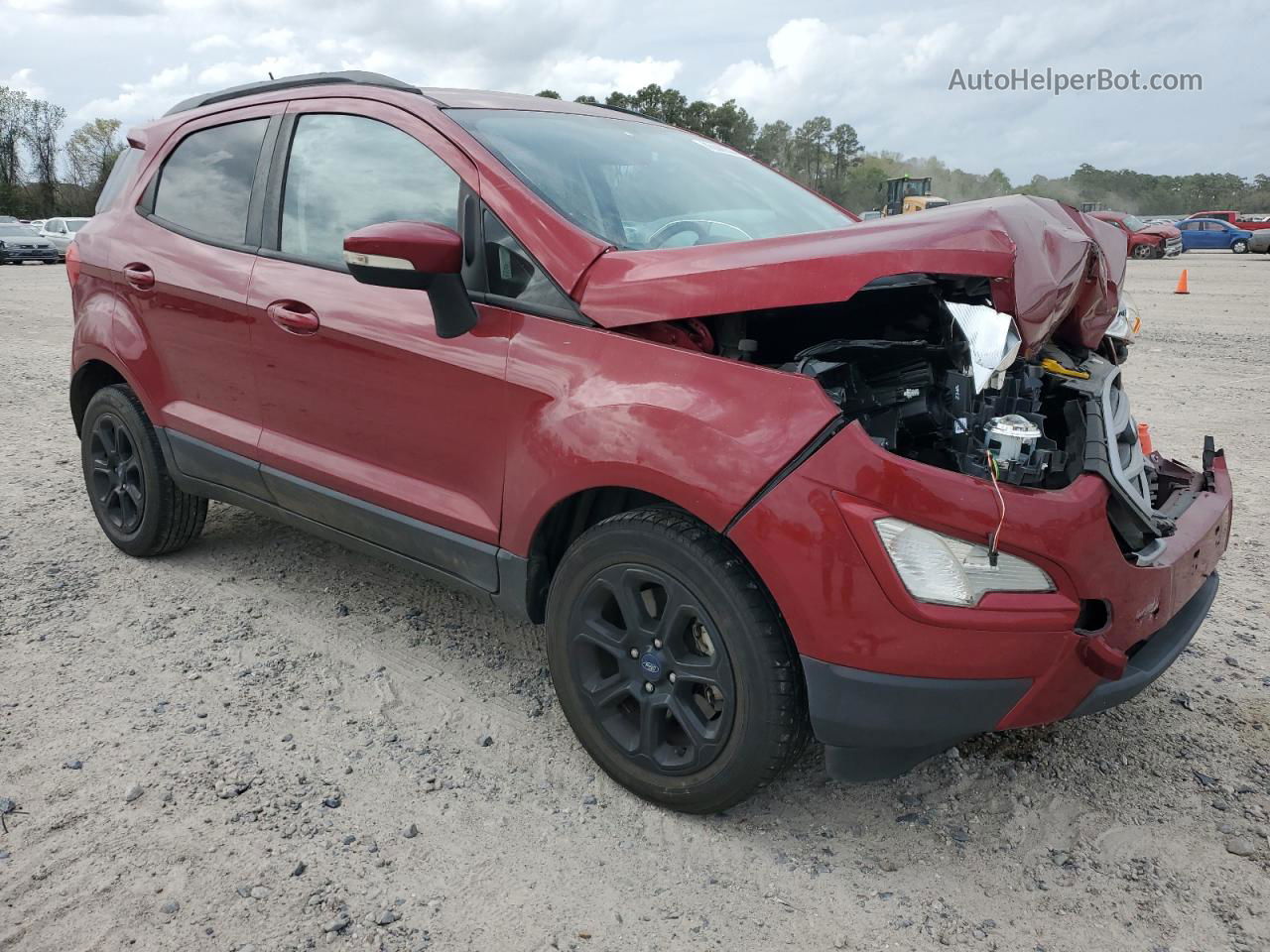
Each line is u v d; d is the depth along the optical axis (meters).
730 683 2.25
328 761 2.68
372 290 2.90
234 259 3.32
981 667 2.08
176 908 2.11
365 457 3.02
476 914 2.12
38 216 89.75
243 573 3.97
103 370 4.05
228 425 3.43
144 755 2.68
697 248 2.41
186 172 3.69
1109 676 2.16
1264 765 2.75
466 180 2.74
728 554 2.22
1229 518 2.78
